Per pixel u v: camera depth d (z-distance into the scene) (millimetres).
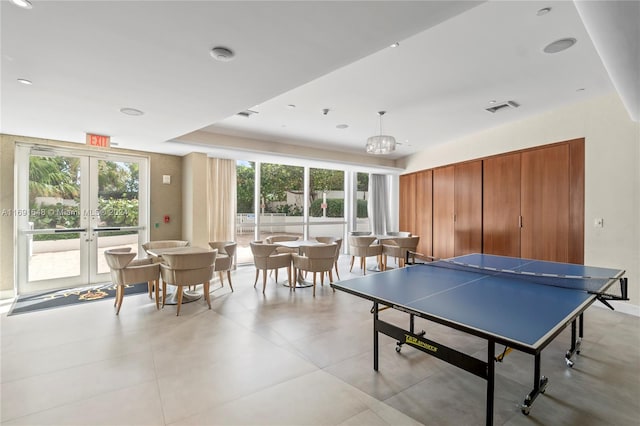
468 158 6500
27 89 2742
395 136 6328
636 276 4027
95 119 3664
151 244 5227
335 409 2104
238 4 1619
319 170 8570
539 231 5203
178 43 2018
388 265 7418
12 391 2277
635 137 4047
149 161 5812
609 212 4297
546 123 5062
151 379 2449
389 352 2934
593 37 2100
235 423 1962
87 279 5297
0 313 3922
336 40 2002
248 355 2855
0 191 4488
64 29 1843
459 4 1648
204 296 4492
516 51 2957
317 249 4824
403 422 1982
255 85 2699
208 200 6301
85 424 1943
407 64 3189
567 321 1776
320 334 3338
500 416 2047
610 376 2537
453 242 6883
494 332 1617
